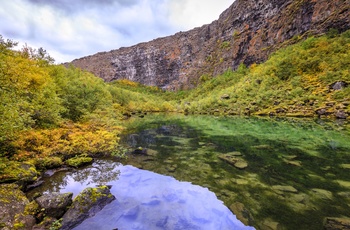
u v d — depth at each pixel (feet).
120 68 625.82
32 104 33.53
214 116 102.42
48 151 26.68
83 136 35.65
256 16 294.46
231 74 244.01
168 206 16.61
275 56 168.96
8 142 23.66
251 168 25.14
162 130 57.52
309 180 21.06
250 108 105.19
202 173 23.79
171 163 27.71
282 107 94.48
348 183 20.10
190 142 41.11
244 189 19.29
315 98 89.20
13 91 23.21
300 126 57.21
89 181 21.66
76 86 64.95
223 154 31.65
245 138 43.62
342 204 16.05
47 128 36.09
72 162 26.12
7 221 12.72
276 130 52.31
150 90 452.76
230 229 13.39
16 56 40.40
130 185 20.66
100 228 13.82
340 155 29.53
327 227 12.98
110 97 116.47
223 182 21.09
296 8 213.25
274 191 18.69
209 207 16.22
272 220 14.11
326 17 171.83
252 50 269.23
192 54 520.83
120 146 36.60
